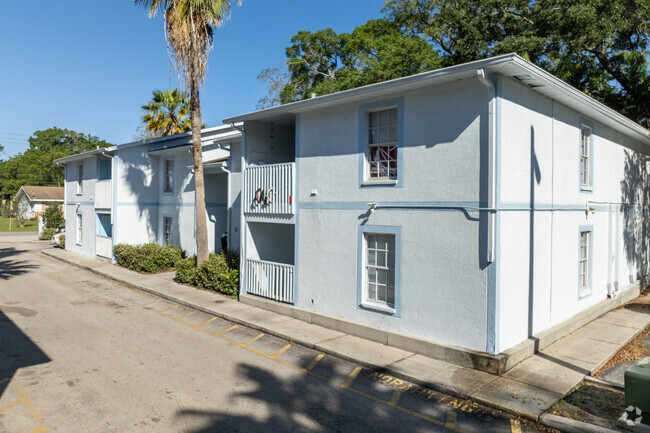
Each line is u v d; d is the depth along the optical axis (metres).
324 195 10.77
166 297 14.12
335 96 9.87
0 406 6.61
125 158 21.36
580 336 9.83
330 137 10.65
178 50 14.27
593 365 8.12
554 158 9.84
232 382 7.64
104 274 18.16
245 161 12.98
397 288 9.30
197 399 6.95
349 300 10.23
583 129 11.53
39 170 73.25
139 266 18.41
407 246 9.12
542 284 9.38
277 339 10.06
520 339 8.62
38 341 9.77
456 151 8.39
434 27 21.75
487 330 7.96
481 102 8.05
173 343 9.74
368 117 10.03
